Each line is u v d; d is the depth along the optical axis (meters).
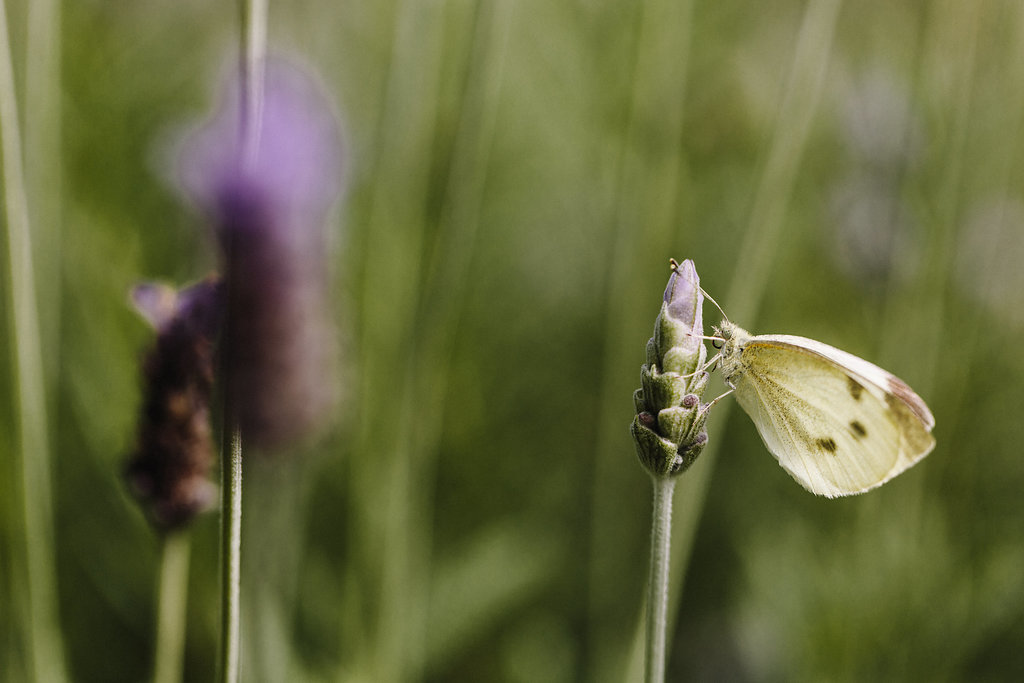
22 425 0.30
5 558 0.35
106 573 0.38
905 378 0.43
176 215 0.41
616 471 0.41
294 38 0.41
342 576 0.40
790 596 0.39
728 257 0.48
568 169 0.49
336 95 0.38
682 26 0.39
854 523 0.43
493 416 0.45
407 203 0.37
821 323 0.49
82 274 0.39
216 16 0.49
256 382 0.32
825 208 0.47
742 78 0.47
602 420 0.41
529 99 0.47
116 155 0.43
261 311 0.32
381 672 0.35
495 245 0.47
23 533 0.30
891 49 0.47
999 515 0.45
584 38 0.44
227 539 0.25
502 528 0.39
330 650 0.38
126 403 0.38
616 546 0.40
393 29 0.41
